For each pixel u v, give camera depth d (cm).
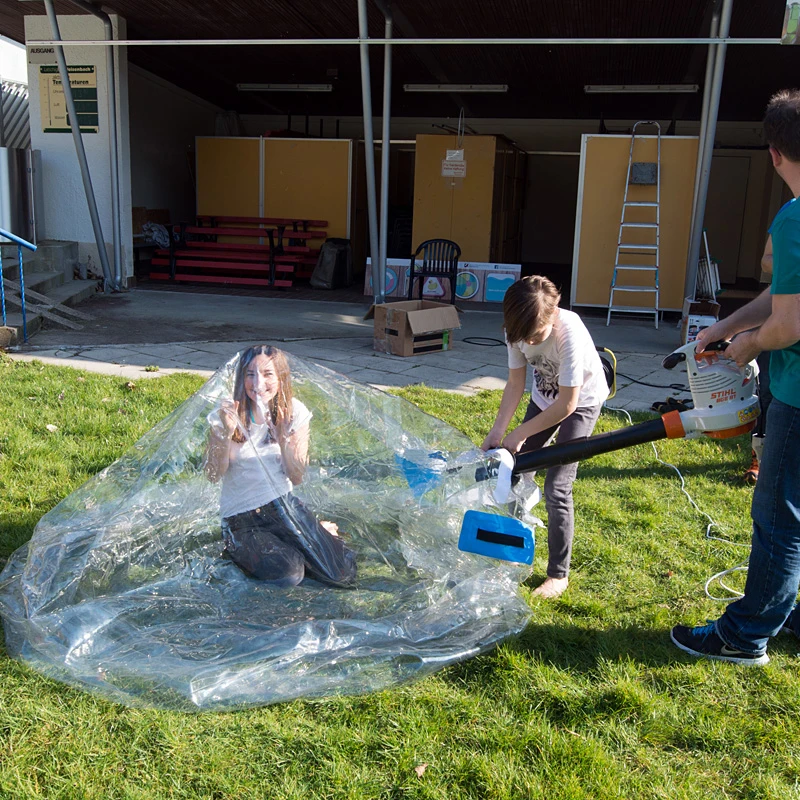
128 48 1213
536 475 434
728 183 1650
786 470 247
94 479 335
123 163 1150
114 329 854
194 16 1077
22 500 372
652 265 1077
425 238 1295
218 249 1338
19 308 823
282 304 1106
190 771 212
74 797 202
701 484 437
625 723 240
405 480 329
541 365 297
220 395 314
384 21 1052
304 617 281
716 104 924
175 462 315
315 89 1448
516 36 1109
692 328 827
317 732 228
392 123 1769
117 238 1156
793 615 288
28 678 245
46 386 566
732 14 959
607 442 279
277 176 1377
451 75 1348
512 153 1482
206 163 1397
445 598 293
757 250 1617
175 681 243
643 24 1023
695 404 273
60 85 1127
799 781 218
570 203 1858
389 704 241
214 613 282
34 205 1091
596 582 326
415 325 755
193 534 314
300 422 305
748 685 261
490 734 230
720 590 322
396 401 353
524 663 263
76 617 271
